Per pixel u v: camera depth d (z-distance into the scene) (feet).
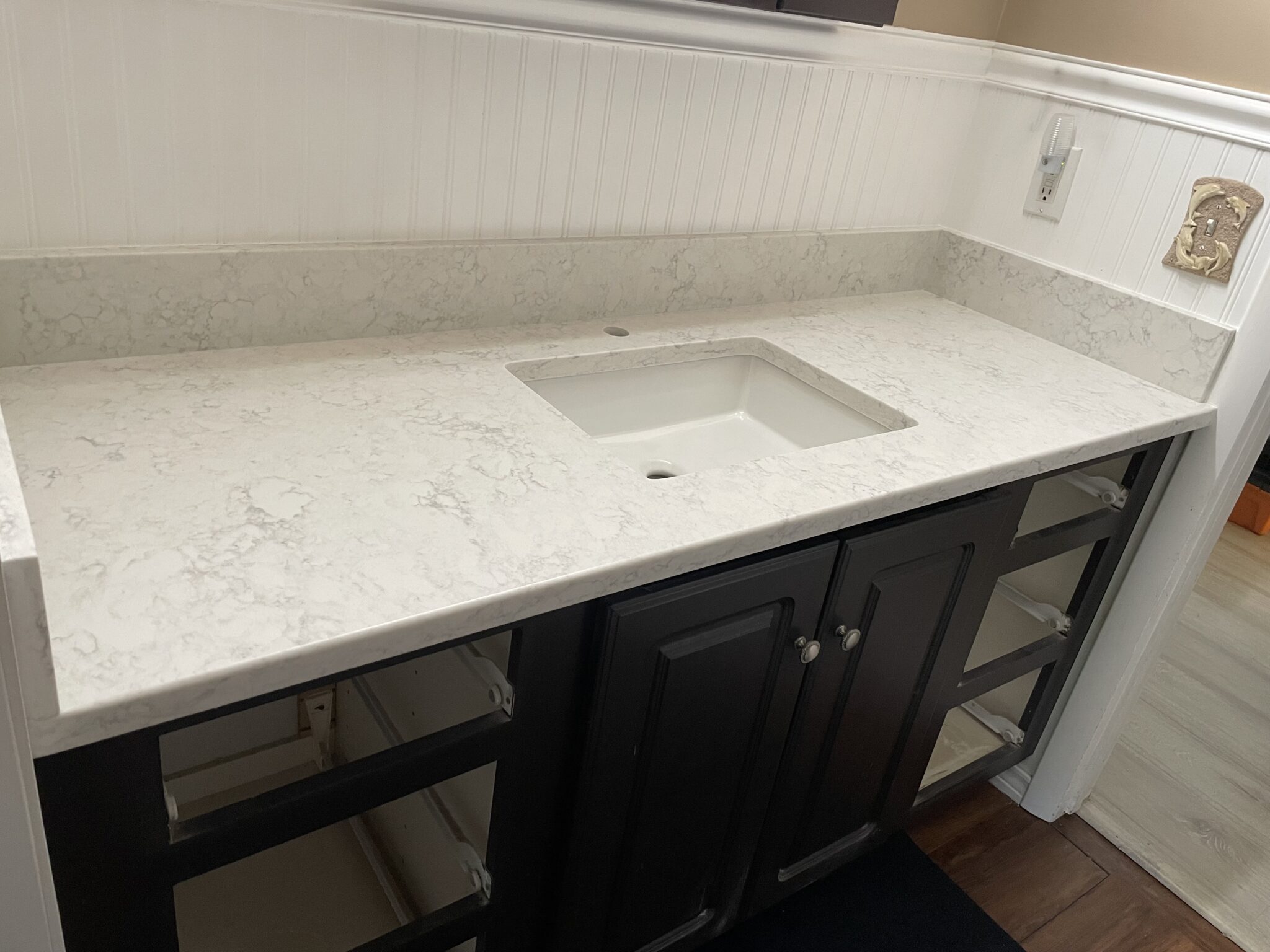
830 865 5.17
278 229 3.90
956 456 4.07
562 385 4.54
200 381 3.67
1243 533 11.43
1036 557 4.91
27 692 2.05
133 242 3.60
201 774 4.67
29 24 3.09
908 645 4.52
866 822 5.25
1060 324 5.77
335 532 2.90
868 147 5.65
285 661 2.41
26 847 1.98
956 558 4.42
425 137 4.07
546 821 3.60
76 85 3.25
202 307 3.80
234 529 2.84
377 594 2.66
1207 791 7.00
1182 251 5.17
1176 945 5.68
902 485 3.76
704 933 4.62
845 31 5.10
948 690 5.00
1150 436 4.80
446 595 2.70
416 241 4.27
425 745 3.04
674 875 4.21
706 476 3.59
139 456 3.13
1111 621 5.86
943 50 5.60
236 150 3.66
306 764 5.03
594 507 3.25
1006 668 5.40
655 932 4.35
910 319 5.85
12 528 1.90
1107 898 5.93
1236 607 9.69
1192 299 5.20
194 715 2.47
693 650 3.50
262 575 2.67
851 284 6.04
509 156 4.34
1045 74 5.61
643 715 3.51
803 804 4.68
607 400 4.75
